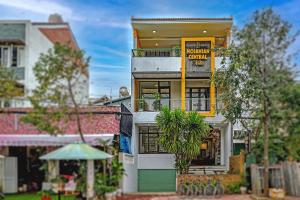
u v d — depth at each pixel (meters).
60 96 20.03
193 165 32.84
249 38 22.55
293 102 21.94
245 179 24.03
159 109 31.67
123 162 23.22
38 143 22.09
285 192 22.55
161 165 31.77
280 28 22.12
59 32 28.16
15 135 22.91
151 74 32.62
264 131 22.25
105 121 25.06
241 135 29.55
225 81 25.61
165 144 27.48
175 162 28.78
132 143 30.95
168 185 30.36
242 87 25.11
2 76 21.83
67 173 20.33
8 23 26.41
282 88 21.83
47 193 18.91
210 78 30.11
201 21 33.41
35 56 26.69
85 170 19.00
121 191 22.70
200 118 27.50
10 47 26.23
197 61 31.83
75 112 20.58
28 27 26.44
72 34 28.58
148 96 33.91
